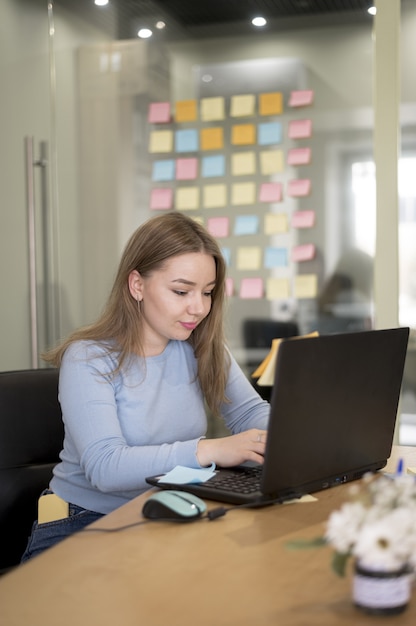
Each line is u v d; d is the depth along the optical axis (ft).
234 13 10.80
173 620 3.16
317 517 4.54
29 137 11.41
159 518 4.49
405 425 10.58
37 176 11.55
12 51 11.60
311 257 10.69
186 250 5.92
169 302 5.94
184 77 11.01
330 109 10.55
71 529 5.76
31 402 6.66
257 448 5.32
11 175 11.63
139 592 3.44
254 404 6.68
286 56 10.66
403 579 3.19
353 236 10.55
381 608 3.18
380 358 5.30
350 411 5.15
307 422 4.80
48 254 11.57
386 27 10.30
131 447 5.45
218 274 6.30
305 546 3.23
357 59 10.43
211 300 6.35
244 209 10.90
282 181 10.76
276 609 3.26
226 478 5.17
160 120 11.13
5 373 6.67
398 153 10.39
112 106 11.28
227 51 10.85
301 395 4.69
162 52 11.07
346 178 10.55
